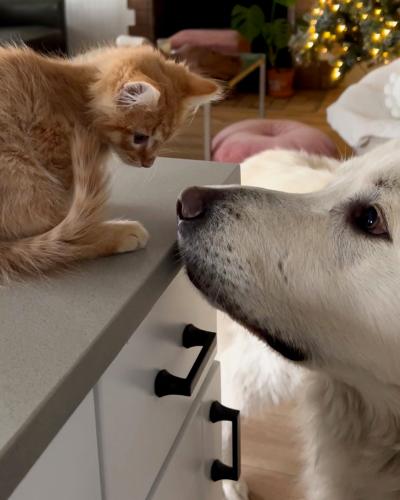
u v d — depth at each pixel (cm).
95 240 81
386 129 312
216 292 100
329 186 110
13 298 72
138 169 113
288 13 610
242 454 193
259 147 313
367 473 116
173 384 88
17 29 487
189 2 619
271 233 101
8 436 51
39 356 61
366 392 109
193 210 97
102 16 564
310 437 129
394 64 377
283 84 579
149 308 78
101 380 70
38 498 59
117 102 93
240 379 171
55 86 87
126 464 81
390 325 97
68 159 84
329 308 101
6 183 76
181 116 117
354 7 407
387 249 96
